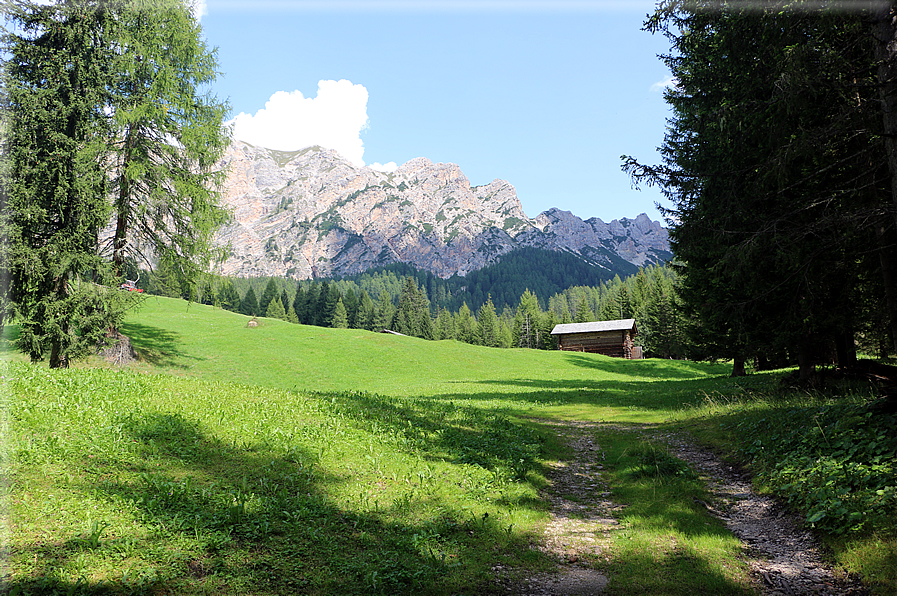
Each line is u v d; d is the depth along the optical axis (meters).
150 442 7.70
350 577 4.98
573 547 6.40
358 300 145.62
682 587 5.25
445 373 45.06
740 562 5.82
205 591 4.39
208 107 27.25
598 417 18.61
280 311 129.50
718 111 11.16
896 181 8.23
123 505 5.59
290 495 6.79
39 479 5.88
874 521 5.95
